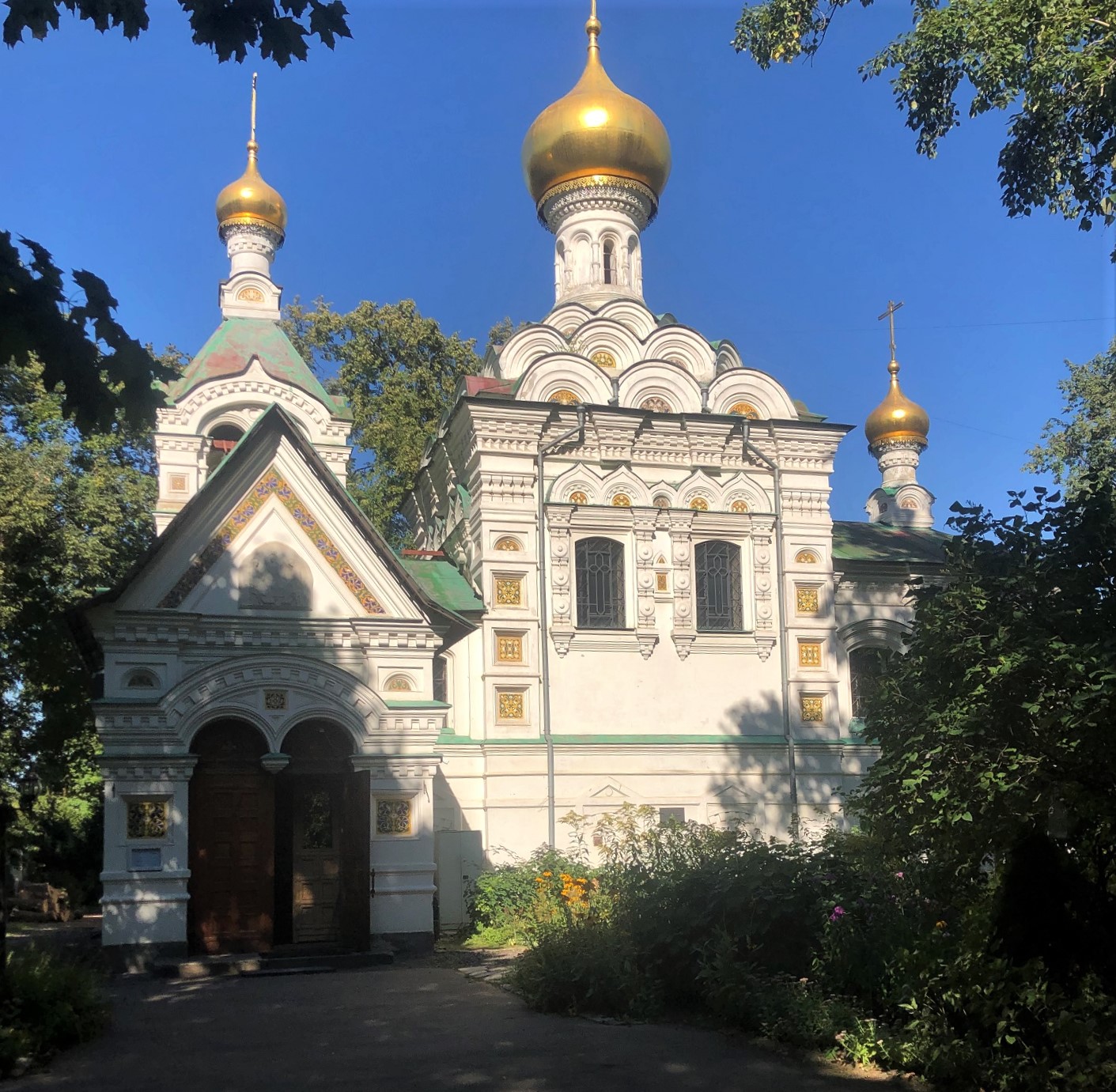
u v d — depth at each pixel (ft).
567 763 85.61
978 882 41.60
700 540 92.38
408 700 70.03
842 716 93.86
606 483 90.17
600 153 107.96
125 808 63.87
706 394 95.50
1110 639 34.12
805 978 42.14
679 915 46.16
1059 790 36.96
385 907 67.21
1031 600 38.06
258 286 104.63
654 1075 35.37
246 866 67.05
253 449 68.90
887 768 40.52
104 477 98.53
